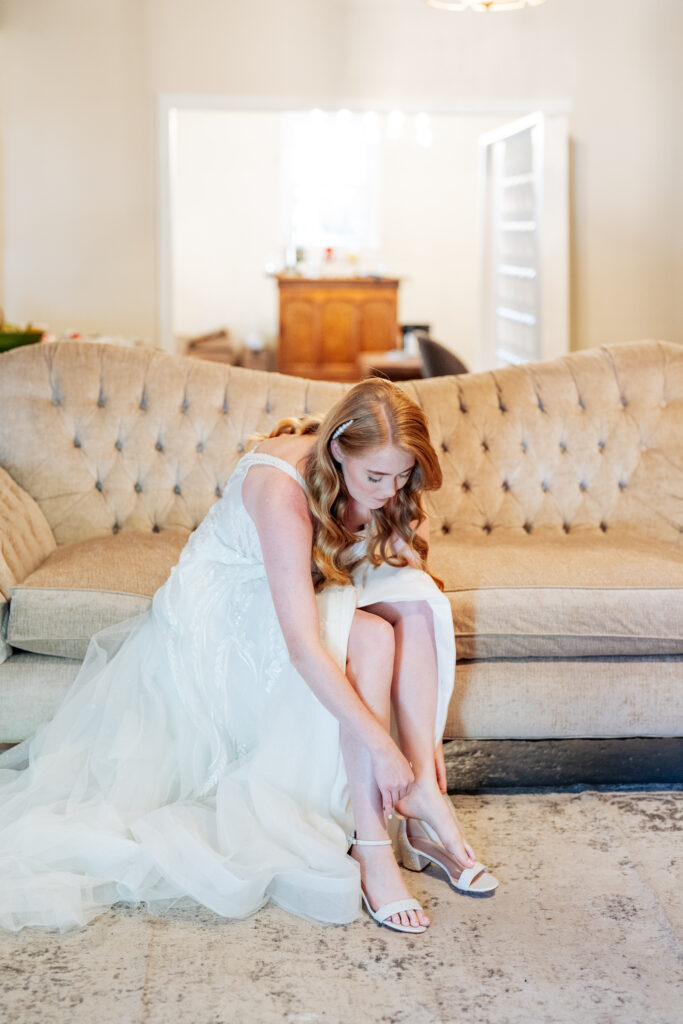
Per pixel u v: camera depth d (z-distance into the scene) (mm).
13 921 1965
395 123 6430
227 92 6227
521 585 2521
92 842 2041
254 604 2139
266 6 6172
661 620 2529
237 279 9938
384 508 2135
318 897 1984
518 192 6863
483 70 6320
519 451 3166
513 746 2547
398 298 9125
